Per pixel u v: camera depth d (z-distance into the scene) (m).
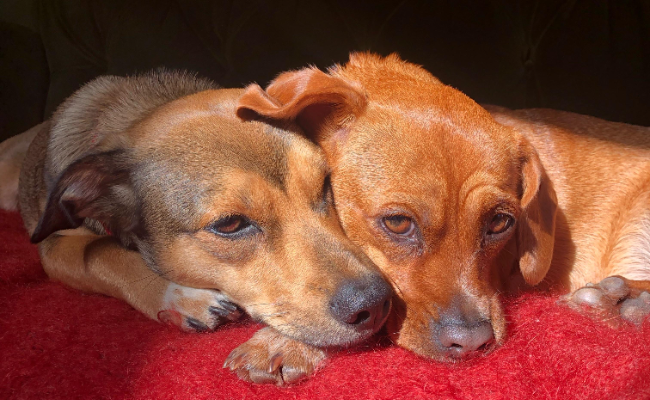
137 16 0.92
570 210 0.61
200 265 0.52
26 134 0.79
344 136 0.53
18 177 0.76
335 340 0.48
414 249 0.51
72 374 0.49
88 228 0.61
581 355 0.48
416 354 0.50
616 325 0.51
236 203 0.50
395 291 0.51
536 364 0.48
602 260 0.61
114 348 0.51
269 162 0.50
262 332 0.50
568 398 0.45
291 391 0.47
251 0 0.90
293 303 0.49
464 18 0.87
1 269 0.61
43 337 0.52
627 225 0.61
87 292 0.59
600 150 0.63
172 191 0.51
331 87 0.52
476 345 0.49
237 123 0.52
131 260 0.57
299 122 0.54
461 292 0.50
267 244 0.50
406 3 0.89
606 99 0.84
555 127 0.64
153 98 0.60
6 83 0.91
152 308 0.55
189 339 0.53
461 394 0.46
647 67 0.83
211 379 0.48
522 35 0.87
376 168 0.51
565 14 0.85
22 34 0.94
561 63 0.85
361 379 0.47
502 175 0.52
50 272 0.60
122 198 0.55
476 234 0.51
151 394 0.47
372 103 0.53
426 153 0.50
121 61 0.92
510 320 0.52
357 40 0.90
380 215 0.51
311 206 0.51
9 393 0.47
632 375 0.46
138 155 0.53
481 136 0.52
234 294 0.51
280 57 0.91
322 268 0.49
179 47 0.91
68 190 0.54
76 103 0.63
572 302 0.53
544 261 0.55
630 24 0.83
